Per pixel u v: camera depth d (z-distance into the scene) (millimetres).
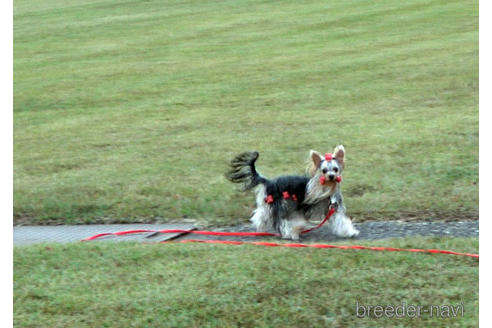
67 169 12562
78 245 8352
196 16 34562
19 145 14750
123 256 7875
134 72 23000
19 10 39844
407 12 31922
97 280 7242
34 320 6469
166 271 7371
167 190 10797
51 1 42688
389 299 6586
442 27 27984
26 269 7668
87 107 18594
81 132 15727
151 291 6887
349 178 10930
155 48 27344
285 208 8383
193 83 20875
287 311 6418
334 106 17047
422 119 15039
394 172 11188
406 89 18406
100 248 8188
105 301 6734
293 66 22500
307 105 17328
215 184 11023
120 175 11875
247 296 6699
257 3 37375
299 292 6750
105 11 37906
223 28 30891
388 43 25531
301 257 7574
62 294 6938
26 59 26484
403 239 8133
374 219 9195
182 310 6504
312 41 26891
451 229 8633
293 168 11883
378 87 18859
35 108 18812
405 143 13023
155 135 15016
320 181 8078
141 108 18062
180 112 17344
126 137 14977
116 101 19109
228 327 6238
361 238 8430
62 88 21156
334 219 8414
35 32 32469
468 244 7863
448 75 19734
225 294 6750
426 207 9477
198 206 9961
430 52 23281
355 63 22312
